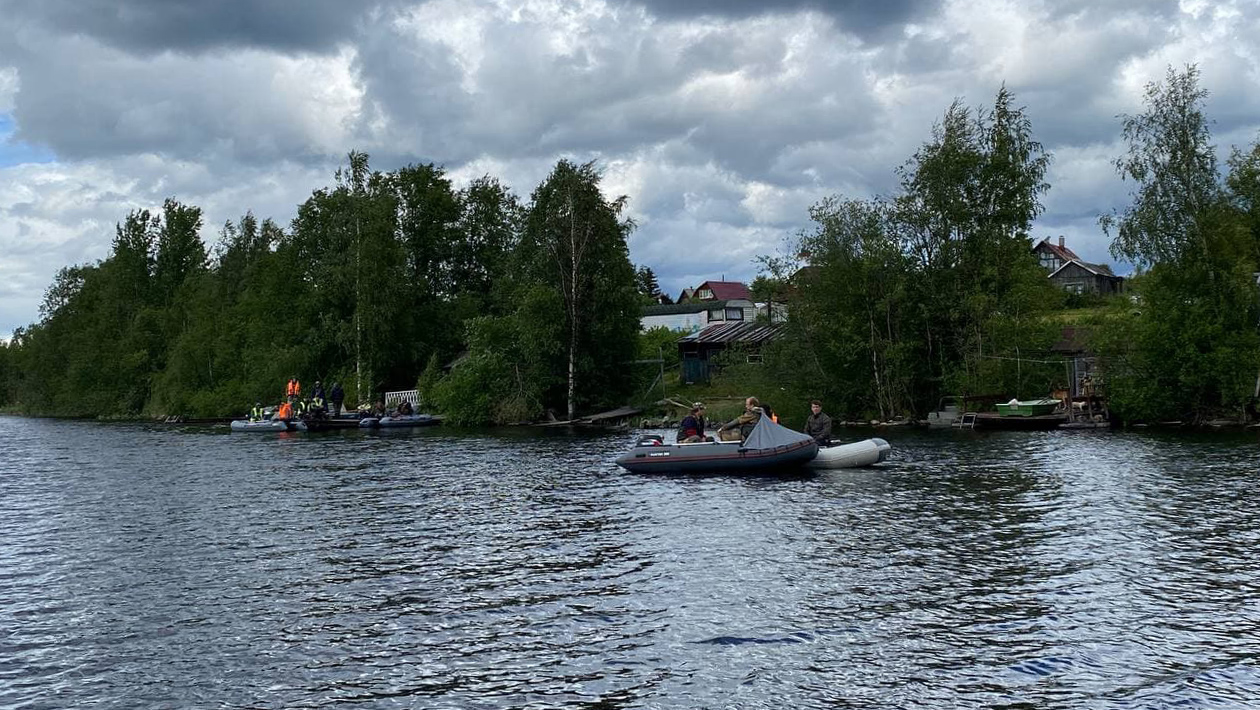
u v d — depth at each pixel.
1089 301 63.53
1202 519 17.67
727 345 61.88
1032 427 40.84
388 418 50.66
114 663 10.69
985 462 27.56
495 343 52.38
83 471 31.06
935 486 22.75
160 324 80.19
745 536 16.94
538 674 10.09
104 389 80.38
